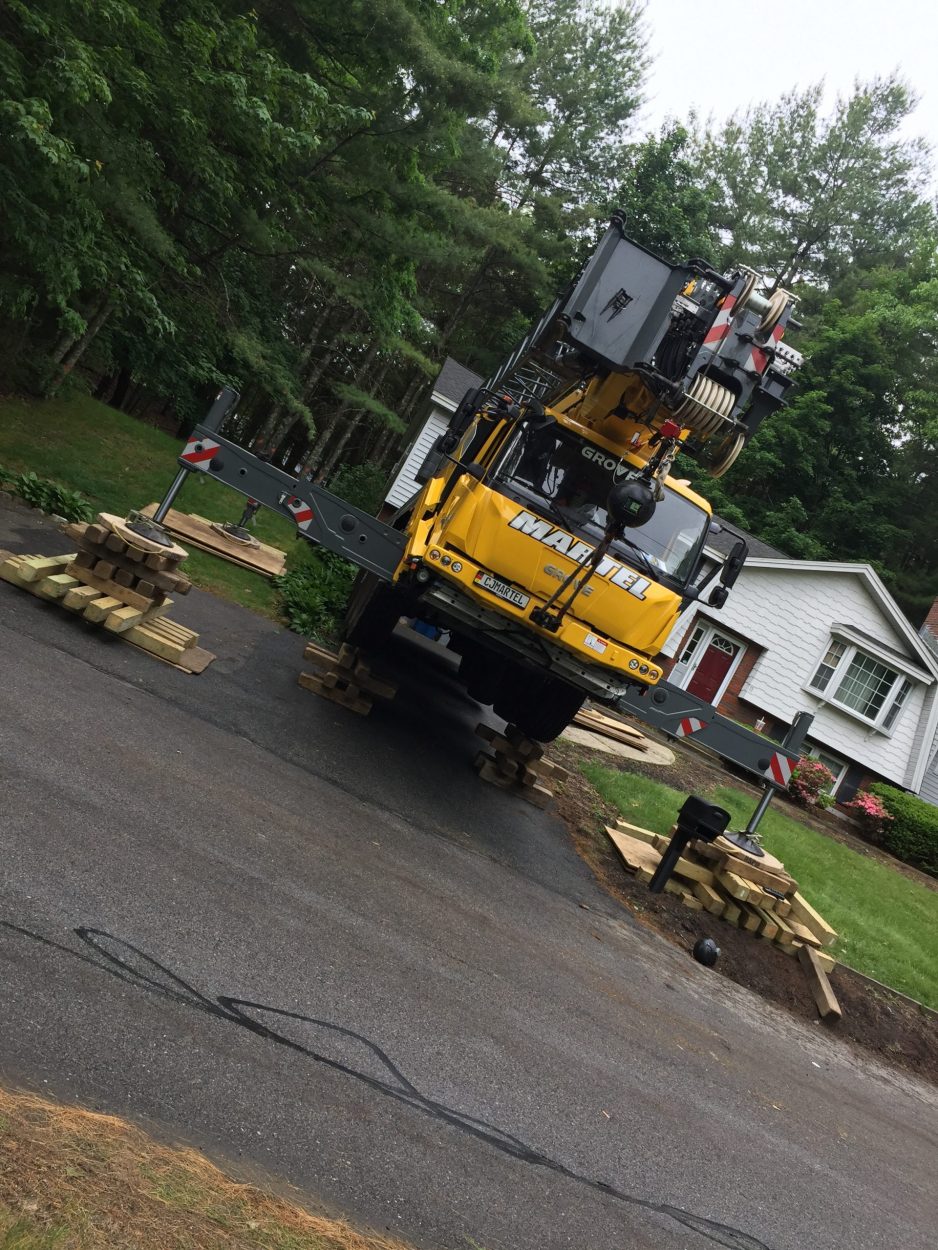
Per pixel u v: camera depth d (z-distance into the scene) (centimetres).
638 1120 493
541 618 804
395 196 1861
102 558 845
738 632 2712
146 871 489
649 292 775
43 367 1866
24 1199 247
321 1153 355
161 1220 265
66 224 1097
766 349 774
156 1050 365
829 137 4631
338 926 534
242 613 1213
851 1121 643
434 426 2741
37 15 987
